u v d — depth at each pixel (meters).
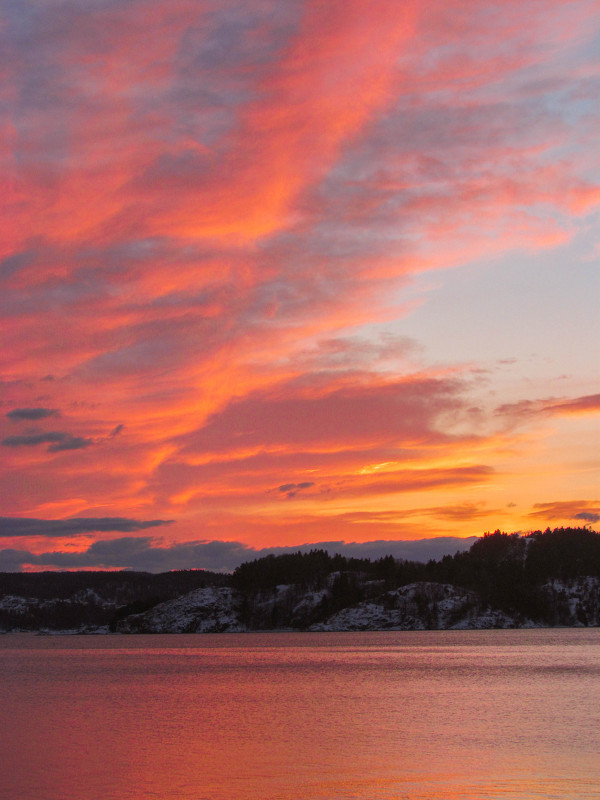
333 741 64.38
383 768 53.06
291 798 45.59
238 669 158.50
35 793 48.16
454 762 54.59
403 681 122.62
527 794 45.31
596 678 123.75
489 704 88.69
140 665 176.88
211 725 75.25
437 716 78.81
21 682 131.75
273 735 68.31
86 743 65.25
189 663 182.88
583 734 66.06
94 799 46.50
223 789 48.22
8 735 70.06
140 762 56.81
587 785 47.28
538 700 92.12
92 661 197.12
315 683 122.19
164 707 91.50
